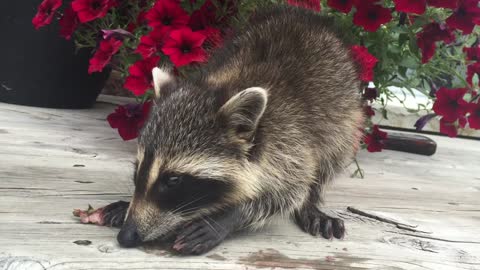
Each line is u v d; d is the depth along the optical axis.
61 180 0.88
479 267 0.71
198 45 0.94
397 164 1.28
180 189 0.68
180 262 0.65
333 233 0.78
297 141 0.77
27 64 1.32
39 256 0.62
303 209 0.81
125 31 1.05
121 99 1.67
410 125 1.66
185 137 0.69
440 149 1.52
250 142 0.72
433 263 0.71
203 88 0.75
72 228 0.70
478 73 1.14
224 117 0.70
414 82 1.24
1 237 0.66
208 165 0.69
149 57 1.00
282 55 0.83
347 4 1.03
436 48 1.21
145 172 0.68
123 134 1.08
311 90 0.81
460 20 1.05
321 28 0.91
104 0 1.06
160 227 0.68
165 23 1.03
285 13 0.94
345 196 0.96
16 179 0.86
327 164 0.83
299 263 0.68
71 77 1.36
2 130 1.13
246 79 0.79
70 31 1.13
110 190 0.86
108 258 0.64
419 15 1.10
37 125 1.21
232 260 0.67
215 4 1.09
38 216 0.73
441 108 1.15
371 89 1.15
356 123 0.89
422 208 0.93
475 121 1.14
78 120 1.31
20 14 1.27
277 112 0.76
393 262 0.71
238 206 0.73
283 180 0.75
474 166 1.34
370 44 1.16
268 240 0.74
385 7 1.10
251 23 0.94
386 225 0.83
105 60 1.03
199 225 0.70
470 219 0.90
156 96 0.76
